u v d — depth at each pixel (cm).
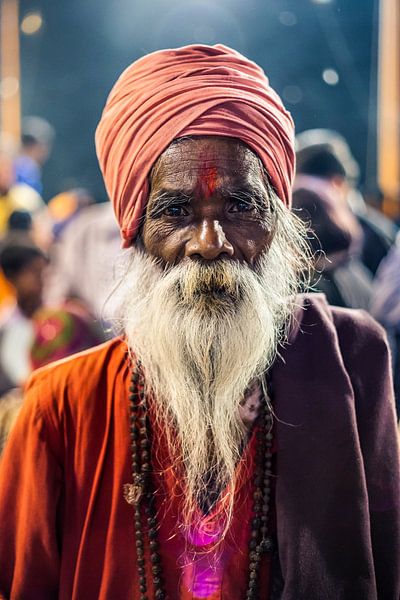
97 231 299
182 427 129
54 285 340
